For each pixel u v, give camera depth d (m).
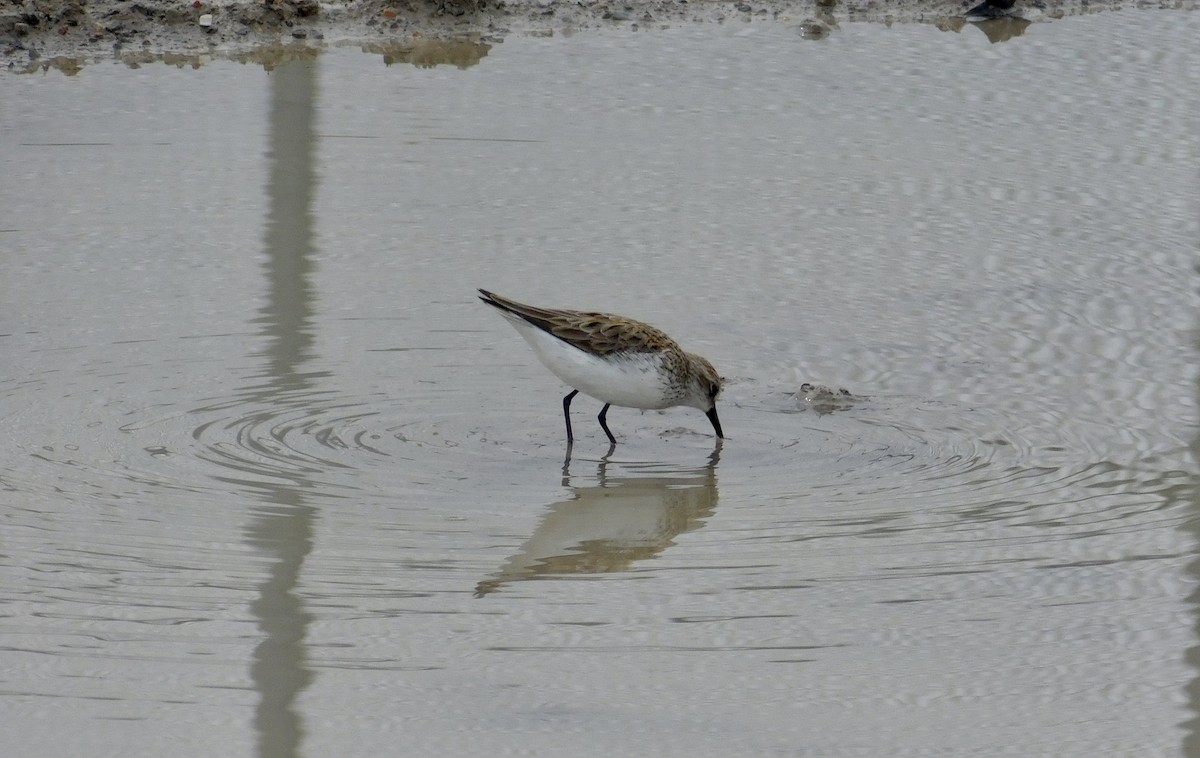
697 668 9.56
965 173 19.56
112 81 21.61
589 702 9.19
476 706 9.12
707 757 8.67
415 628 9.92
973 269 16.94
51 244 16.97
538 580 10.62
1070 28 25.05
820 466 12.72
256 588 10.33
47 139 19.72
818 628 10.03
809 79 22.67
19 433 12.77
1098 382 14.35
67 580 10.34
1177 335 15.34
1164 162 19.88
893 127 20.98
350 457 12.64
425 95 21.67
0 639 9.60
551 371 14.05
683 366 13.11
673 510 11.83
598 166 19.55
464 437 13.22
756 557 11.01
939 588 10.53
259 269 16.59
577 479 12.44
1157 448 12.95
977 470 12.58
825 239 17.69
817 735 8.90
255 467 12.32
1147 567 10.84
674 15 25.06
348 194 18.59
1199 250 17.34
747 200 18.69
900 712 9.13
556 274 16.59
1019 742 8.85
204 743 8.66
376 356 14.77
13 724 8.79
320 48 23.12
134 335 14.91
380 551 10.95
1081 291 16.36
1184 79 22.72
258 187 18.73
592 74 22.59
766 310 15.91
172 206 18.09
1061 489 12.17
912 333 15.44
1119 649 9.81
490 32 24.03
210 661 9.47
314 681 9.30
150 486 11.87
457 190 18.77
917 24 25.17
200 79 21.83
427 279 16.50
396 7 24.05
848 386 14.36
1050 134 20.77
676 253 17.23
